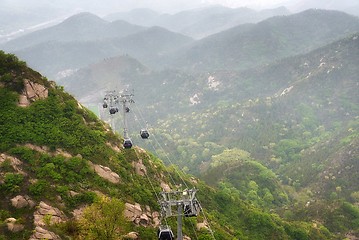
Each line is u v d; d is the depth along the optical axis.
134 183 64.06
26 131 59.16
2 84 63.78
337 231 127.62
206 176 195.12
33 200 48.62
